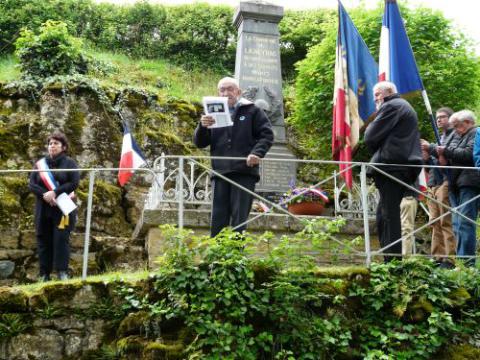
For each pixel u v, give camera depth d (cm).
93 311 605
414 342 609
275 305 607
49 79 1290
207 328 584
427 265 649
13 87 1273
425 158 783
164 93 1442
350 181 891
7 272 976
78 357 589
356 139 909
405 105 686
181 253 617
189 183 945
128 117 1323
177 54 1902
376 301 629
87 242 645
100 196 1145
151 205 966
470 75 1184
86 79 1284
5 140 1191
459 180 718
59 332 595
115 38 1889
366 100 964
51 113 1235
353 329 623
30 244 1002
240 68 1134
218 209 679
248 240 626
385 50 912
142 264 938
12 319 589
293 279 627
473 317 638
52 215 760
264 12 1162
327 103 1203
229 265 614
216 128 703
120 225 1152
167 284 607
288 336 599
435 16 1223
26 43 1354
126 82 1596
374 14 1226
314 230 658
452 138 763
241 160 678
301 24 1861
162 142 1292
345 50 938
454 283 648
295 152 1396
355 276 642
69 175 772
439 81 1159
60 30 1380
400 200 674
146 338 590
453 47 1223
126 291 611
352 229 923
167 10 1941
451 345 621
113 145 1256
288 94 1611
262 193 1063
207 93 1683
